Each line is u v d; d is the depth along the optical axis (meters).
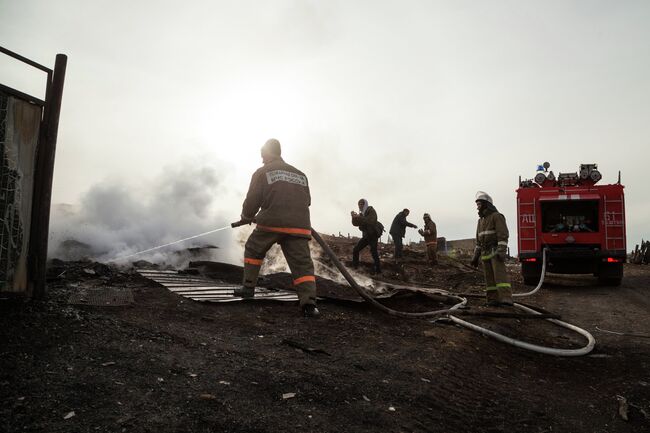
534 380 4.59
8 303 3.90
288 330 4.66
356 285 6.02
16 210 3.88
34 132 4.05
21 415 2.36
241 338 4.18
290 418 2.82
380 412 3.13
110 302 4.54
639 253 21.69
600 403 4.07
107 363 3.09
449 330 5.78
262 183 5.14
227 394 2.96
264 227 5.13
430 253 15.12
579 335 6.50
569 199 12.10
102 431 2.34
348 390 3.36
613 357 5.48
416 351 4.68
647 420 3.74
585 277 14.22
